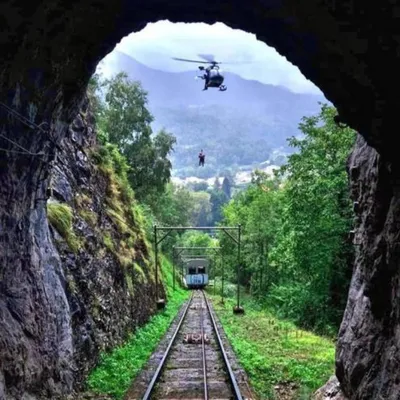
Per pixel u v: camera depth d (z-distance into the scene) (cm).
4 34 736
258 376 1416
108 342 1602
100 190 2033
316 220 2439
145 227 3644
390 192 905
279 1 774
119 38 1014
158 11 946
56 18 798
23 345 930
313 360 1653
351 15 698
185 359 1647
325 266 2450
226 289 5662
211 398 1181
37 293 1055
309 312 2708
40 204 1148
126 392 1202
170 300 4203
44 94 942
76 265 1410
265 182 5484
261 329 2425
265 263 4462
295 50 905
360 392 937
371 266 948
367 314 984
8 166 895
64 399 1077
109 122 4475
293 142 2606
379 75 764
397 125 802
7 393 857
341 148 2409
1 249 900
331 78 886
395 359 793
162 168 4688
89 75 1066
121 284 2023
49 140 1038
